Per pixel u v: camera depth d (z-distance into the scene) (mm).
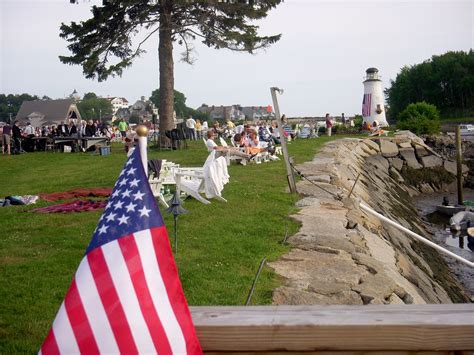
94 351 2443
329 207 14148
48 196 17203
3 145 35281
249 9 32875
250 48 33906
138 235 2629
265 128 34875
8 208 15156
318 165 23812
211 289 7609
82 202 15578
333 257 9477
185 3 32156
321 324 2742
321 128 56062
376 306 3016
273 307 3049
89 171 24750
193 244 10133
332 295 7645
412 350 2719
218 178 14742
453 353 2707
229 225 11750
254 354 2805
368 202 21094
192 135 42188
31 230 11930
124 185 2789
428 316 2809
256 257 9328
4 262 9312
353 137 48125
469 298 15656
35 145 37312
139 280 2553
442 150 53844
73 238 10977
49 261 9234
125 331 2467
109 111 166500
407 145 45531
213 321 2828
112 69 32219
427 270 15742
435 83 110312
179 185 14680
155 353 2463
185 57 34938
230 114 151625
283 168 22562
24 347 5848
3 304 7207
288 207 14047
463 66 109375
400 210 27609
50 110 95062
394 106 117312
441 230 26203
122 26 33281
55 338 2463
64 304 2525
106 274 2555
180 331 2523
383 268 9422
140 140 2852
